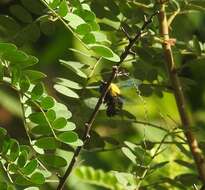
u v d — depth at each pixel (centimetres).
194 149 370
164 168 386
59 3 349
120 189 395
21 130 447
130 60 371
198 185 376
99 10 371
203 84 453
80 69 366
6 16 362
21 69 345
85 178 396
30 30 362
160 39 369
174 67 373
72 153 367
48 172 353
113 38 377
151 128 382
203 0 371
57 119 349
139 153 365
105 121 374
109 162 436
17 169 349
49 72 449
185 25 382
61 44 449
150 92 377
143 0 371
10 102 449
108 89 361
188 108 467
